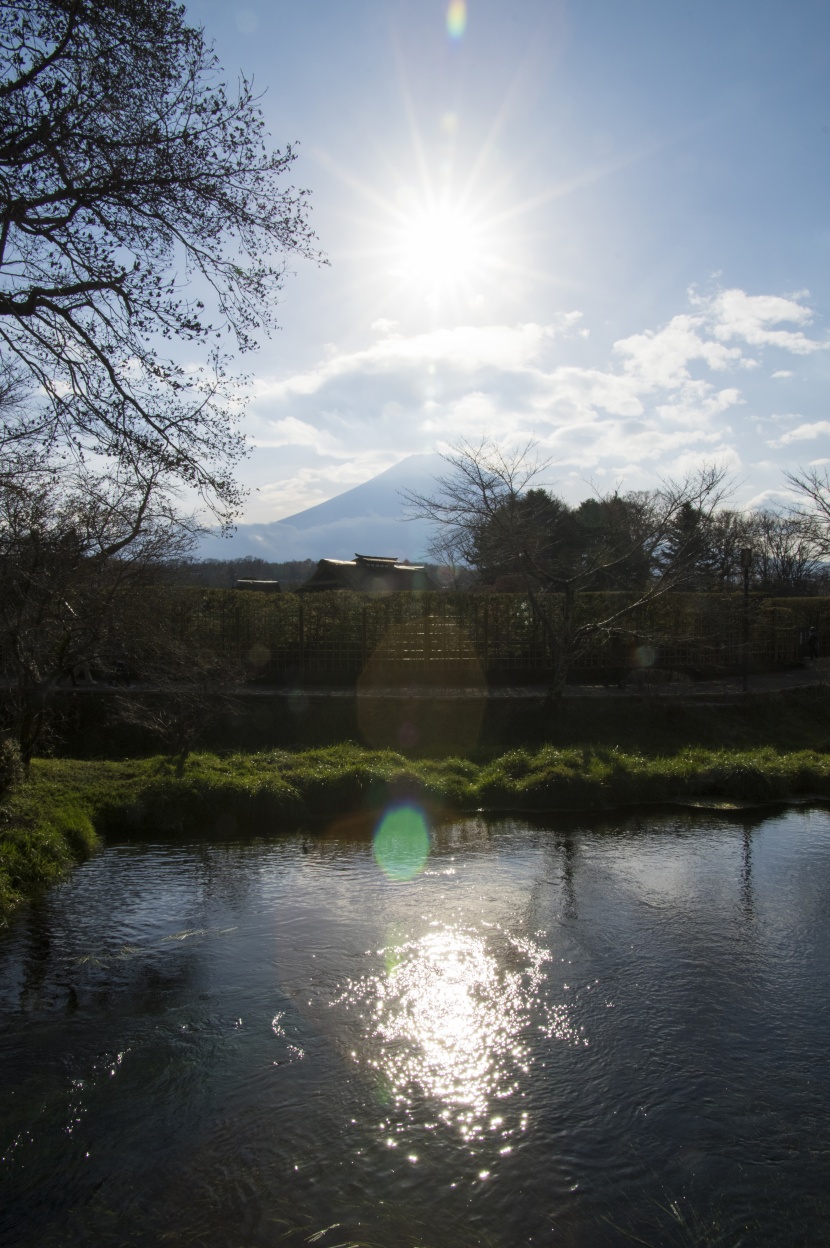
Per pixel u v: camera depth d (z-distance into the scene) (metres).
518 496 19.62
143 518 13.25
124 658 15.52
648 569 22.12
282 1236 4.74
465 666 22.84
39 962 8.11
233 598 22.25
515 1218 4.89
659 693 20.80
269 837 12.62
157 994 7.48
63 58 9.02
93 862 11.29
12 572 11.14
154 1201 5.01
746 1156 5.46
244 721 18.73
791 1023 7.12
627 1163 5.38
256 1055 6.52
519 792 14.67
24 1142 5.49
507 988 7.68
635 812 14.38
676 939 8.85
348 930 8.95
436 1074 6.32
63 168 9.02
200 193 9.84
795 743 19.70
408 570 50.16
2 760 12.16
